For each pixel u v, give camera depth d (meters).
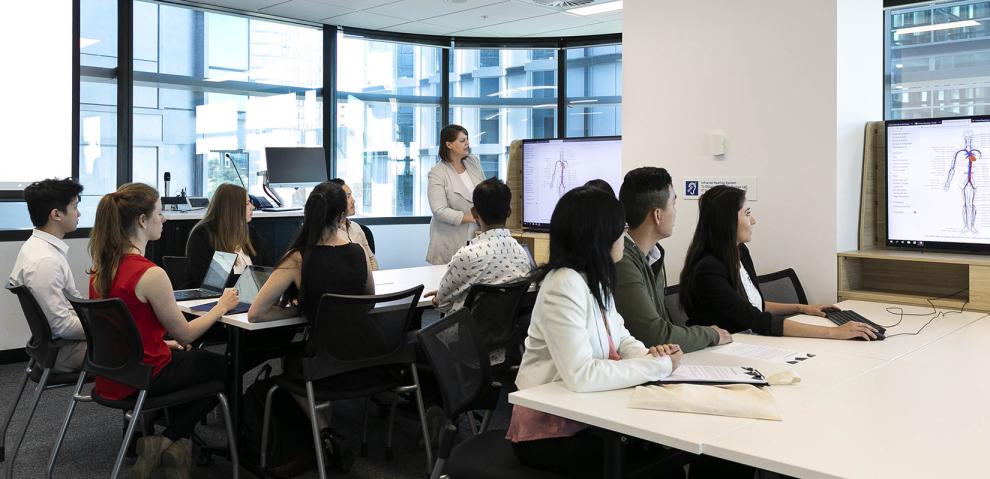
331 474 3.19
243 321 2.93
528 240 5.01
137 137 6.00
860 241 3.61
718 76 3.80
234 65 6.59
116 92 5.83
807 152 3.51
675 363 2.02
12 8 5.21
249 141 6.76
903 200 3.43
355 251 3.07
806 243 3.54
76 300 2.71
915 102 5.04
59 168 5.46
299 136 7.08
